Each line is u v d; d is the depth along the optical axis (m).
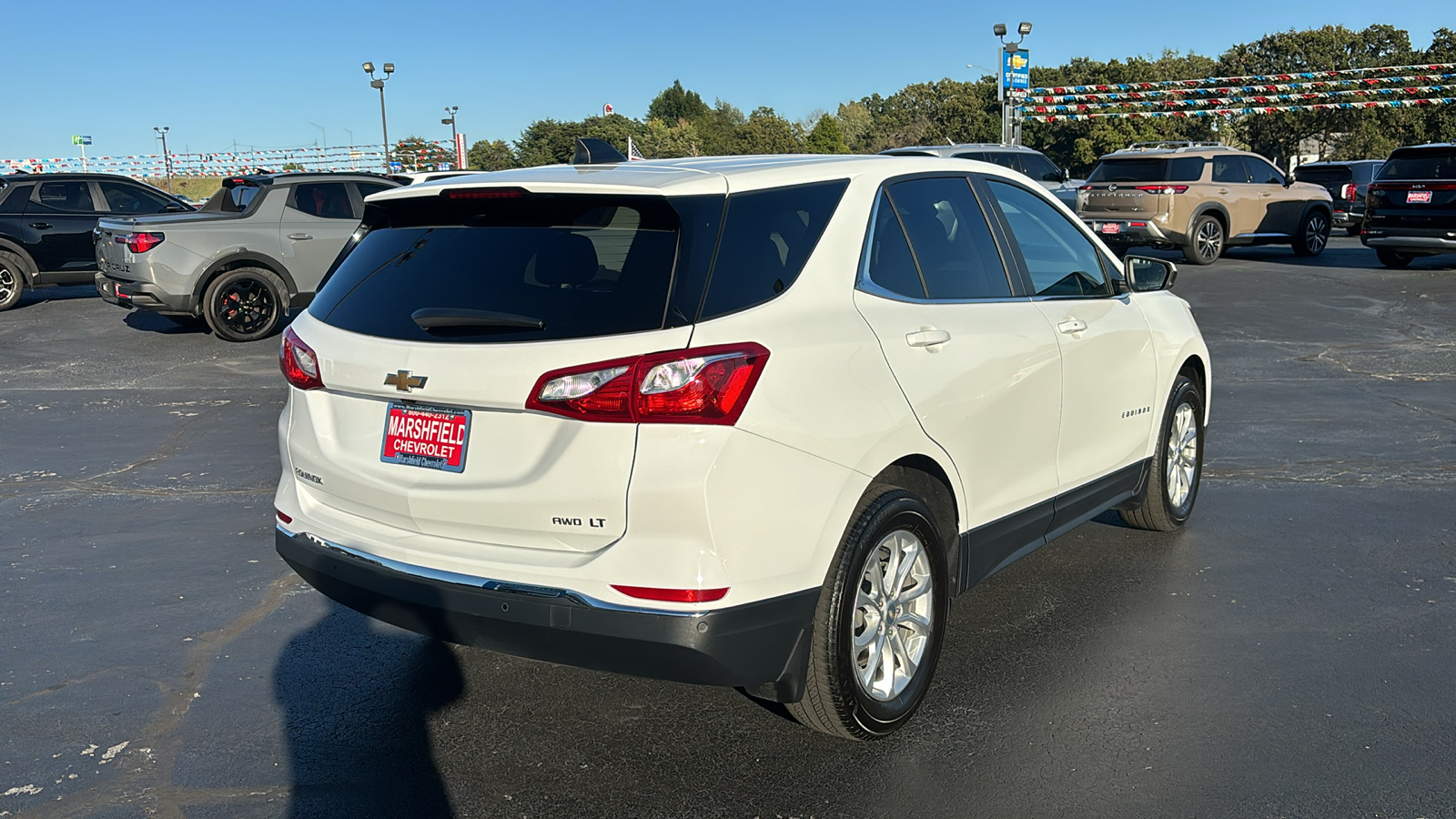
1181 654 3.85
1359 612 4.21
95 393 9.34
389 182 13.48
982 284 3.76
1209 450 6.75
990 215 3.94
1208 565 4.76
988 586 4.56
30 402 8.95
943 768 3.13
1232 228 18.19
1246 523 5.33
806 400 2.87
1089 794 2.97
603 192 2.89
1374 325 11.55
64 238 15.62
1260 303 13.29
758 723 3.44
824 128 110.69
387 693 3.69
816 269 3.09
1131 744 3.23
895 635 3.30
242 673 3.85
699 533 2.70
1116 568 4.75
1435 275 16.02
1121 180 18.47
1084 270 4.44
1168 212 17.66
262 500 6.10
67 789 3.09
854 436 2.98
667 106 153.62
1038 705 3.49
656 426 2.69
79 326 13.77
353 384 3.11
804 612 2.93
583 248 2.93
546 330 2.81
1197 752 3.18
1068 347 4.04
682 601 2.71
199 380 9.93
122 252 12.16
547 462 2.80
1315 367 9.41
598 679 3.79
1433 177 15.88
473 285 3.00
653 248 2.85
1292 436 7.05
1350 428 7.25
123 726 3.46
